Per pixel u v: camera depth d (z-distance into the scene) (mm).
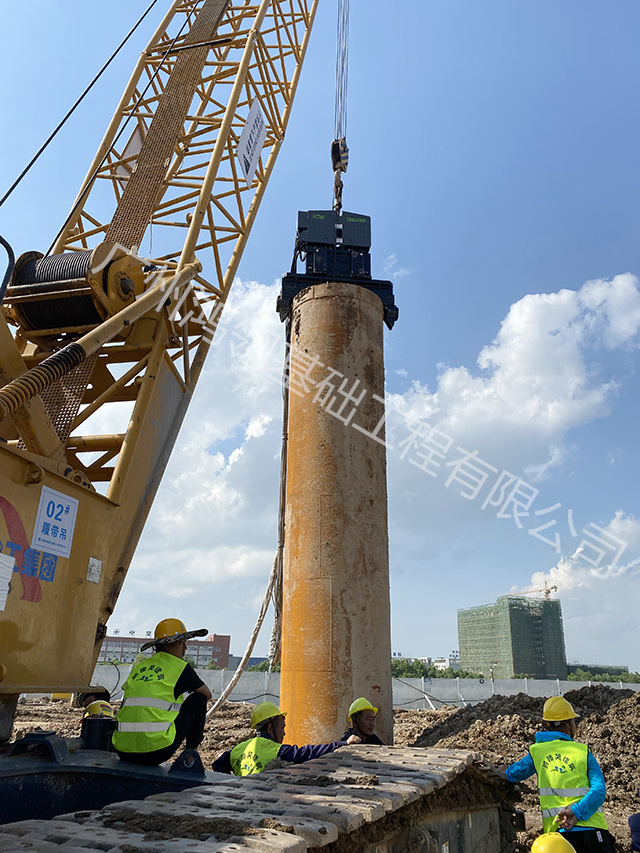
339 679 9977
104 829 3016
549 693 32219
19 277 8773
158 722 4828
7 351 6758
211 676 30078
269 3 14500
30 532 5375
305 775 4672
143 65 13453
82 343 6852
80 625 5949
